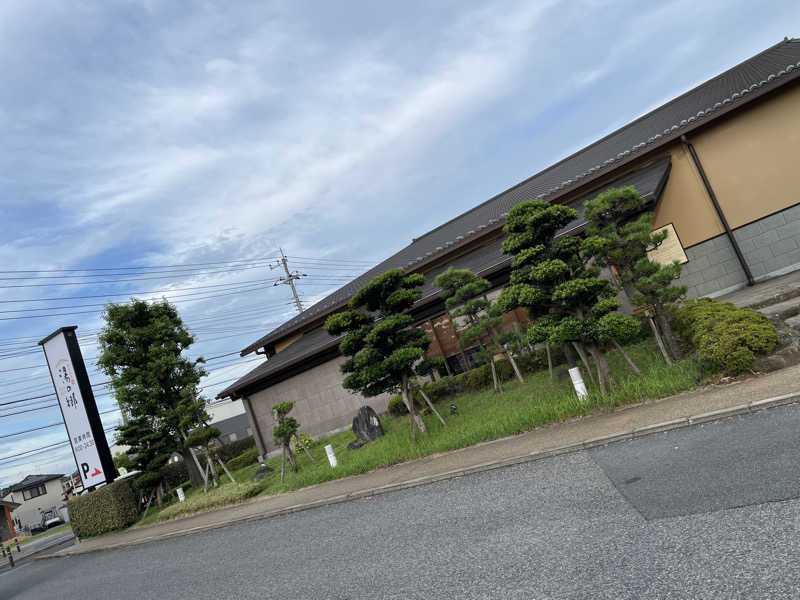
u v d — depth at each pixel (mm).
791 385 5715
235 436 40344
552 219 8445
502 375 11805
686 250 12594
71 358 15852
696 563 3273
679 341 8828
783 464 4156
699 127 12266
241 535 8625
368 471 9719
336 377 15875
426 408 12297
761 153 11836
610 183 13250
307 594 4891
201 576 6863
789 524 3350
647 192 10133
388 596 4242
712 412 5727
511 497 5617
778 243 11750
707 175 12367
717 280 12273
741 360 6703
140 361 17703
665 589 3113
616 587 3291
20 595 10461
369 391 10594
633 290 9750
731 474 4305
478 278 11102
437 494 6746
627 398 7578
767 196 11797
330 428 16031
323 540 6547
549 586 3557
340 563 5445
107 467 15531
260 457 17531
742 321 7172
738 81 13703
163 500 16688
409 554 5012
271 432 17375
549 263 8219
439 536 5215
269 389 17359
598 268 8812
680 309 8945
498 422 8773
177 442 17328
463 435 8914
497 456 7230
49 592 9633
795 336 7062
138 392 17062
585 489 5090
